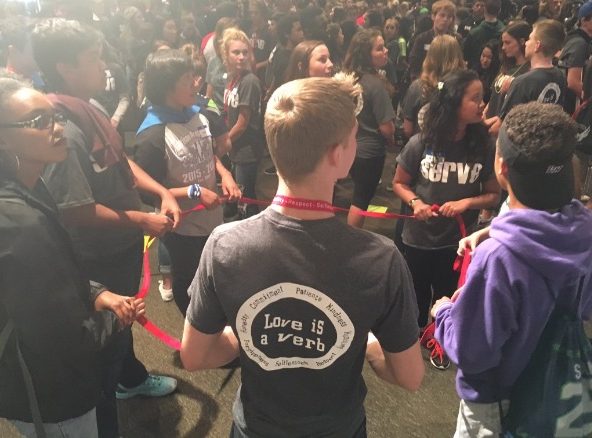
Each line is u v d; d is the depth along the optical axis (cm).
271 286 102
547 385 128
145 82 243
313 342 106
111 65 442
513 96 346
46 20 196
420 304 299
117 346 175
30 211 129
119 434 218
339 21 700
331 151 97
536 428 130
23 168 143
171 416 256
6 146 138
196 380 279
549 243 123
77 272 144
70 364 144
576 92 425
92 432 166
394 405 265
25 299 128
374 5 861
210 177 263
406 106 374
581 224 126
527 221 124
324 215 100
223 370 285
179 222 238
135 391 262
